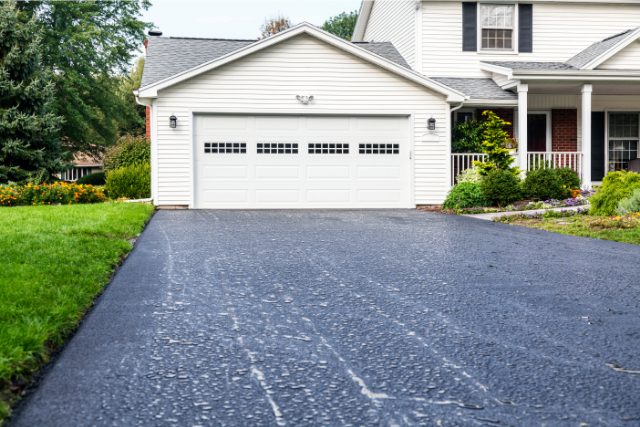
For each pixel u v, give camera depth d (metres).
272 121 15.68
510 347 3.96
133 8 33.75
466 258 7.41
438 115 16.12
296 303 5.11
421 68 18.81
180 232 9.86
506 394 3.17
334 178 15.91
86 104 31.83
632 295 5.43
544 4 19.14
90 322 4.49
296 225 11.12
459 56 18.94
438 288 5.70
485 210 14.24
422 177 16.12
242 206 15.62
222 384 3.30
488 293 5.50
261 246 8.31
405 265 6.90
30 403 3.04
